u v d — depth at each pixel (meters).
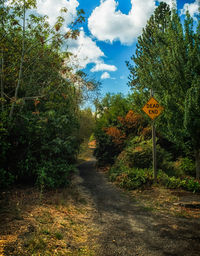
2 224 3.48
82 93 10.18
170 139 9.40
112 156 14.05
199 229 4.21
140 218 4.94
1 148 5.87
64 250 3.16
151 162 9.79
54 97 8.75
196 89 7.66
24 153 6.77
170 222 4.64
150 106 8.33
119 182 8.87
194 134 8.14
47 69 8.67
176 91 8.70
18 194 5.57
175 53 8.38
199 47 8.14
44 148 7.07
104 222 4.68
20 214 4.12
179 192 6.94
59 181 7.15
